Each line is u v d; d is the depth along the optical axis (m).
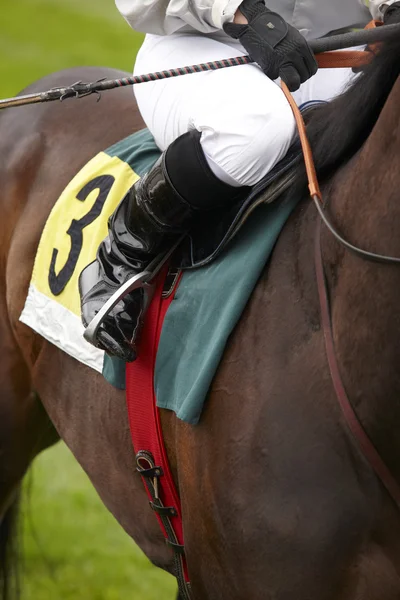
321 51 3.12
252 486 3.06
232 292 3.16
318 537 2.97
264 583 3.11
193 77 3.34
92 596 5.95
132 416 3.58
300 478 2.98
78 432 4.05
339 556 2.99
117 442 3.80
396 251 2.77
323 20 3.61
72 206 4.07
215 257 3.28
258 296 3.14
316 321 3.01
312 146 3.17
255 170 3.15
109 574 6.22
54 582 5.79
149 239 3.41
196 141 3.23
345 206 2.96
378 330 2.82
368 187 2.88
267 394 3.04
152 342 3.45
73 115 4.55
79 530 6.72
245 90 3.18
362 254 2.84
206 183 3.22
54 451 7.95
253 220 3.24
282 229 3.18
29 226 4.34
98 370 3.76
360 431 2.90
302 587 3.05
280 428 3.01
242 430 3.09
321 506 2.96
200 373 3.17
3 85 16.38
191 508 3.36
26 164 4.50
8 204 4.50
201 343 3.23
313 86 3.57
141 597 5.99
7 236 4.48
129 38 20.98
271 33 3.10
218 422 3.17
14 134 4.63
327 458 2.95
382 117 2.85
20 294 4.33
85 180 4.10
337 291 2.96
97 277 3.56
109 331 3.40
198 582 3.46
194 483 3.30
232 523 3.13
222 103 3.18
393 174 2.79
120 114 4.47
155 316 3.44
